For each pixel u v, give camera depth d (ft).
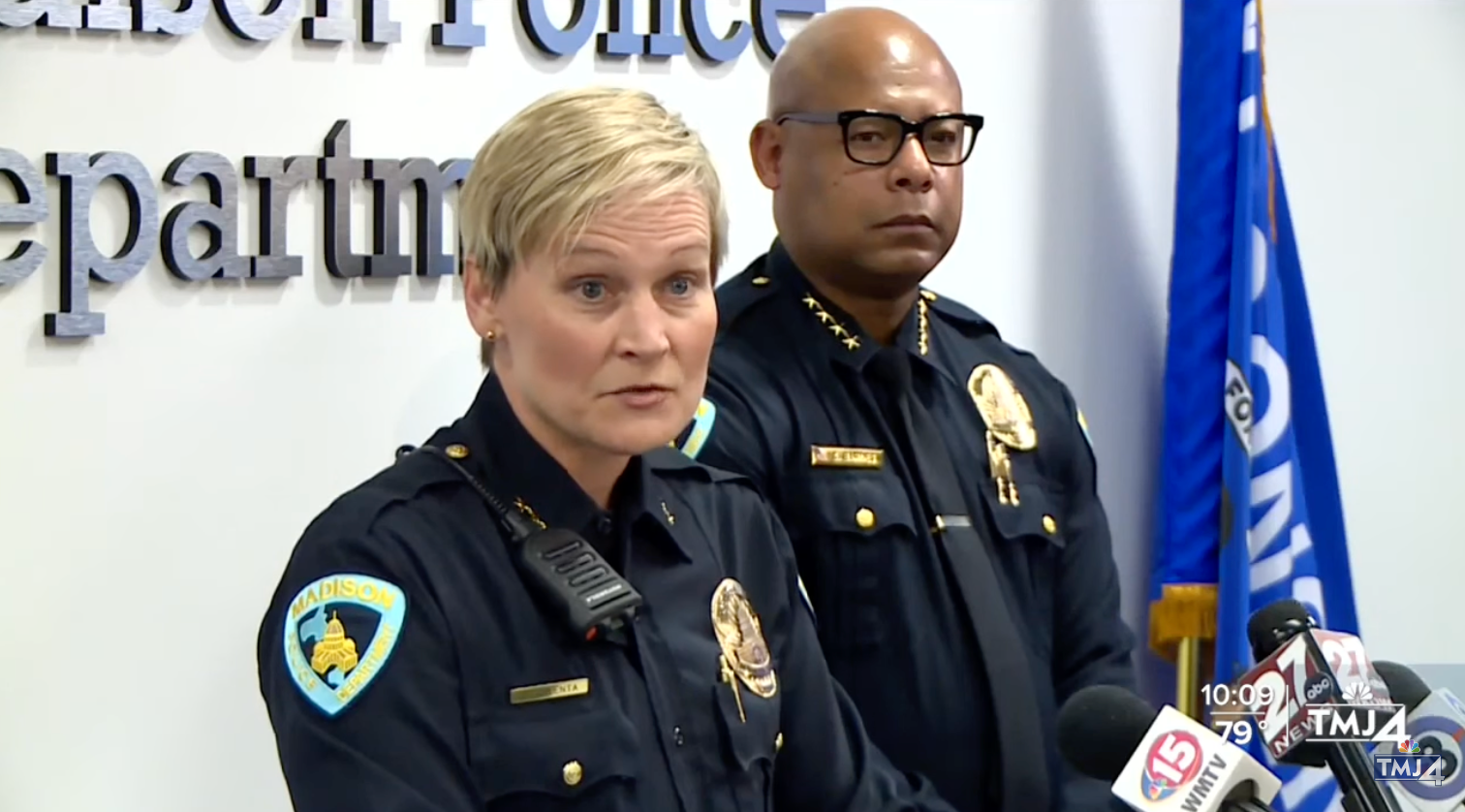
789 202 8.87
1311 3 13.65
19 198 8.12
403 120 9.43
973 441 9.11
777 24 10.96
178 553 8.68
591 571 6.12
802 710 6.97
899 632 8.46
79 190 8.21
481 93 9.73
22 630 8.21
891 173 8.59
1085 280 12.71
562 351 6.00
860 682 8.42
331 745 5.67
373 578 5.87
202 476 8.73
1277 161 12.58
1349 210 13.98
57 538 8.29
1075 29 12.50
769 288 9.06
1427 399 14.52
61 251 8.22
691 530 6.73
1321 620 12.34
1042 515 9.14
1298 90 13.65
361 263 9.20
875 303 8.96
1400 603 14.55
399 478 6.23
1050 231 12.49
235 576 8.88
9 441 8.13
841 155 8.64
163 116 8.54
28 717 8.25
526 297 6.05
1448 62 14.40
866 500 8.53
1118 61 12.76
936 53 8.88
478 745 5.87
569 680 6.06
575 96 6.05
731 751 6.36
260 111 8.87
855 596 8.45
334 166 9.06
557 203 5.88
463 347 9.71
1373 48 13.99
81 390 8.32
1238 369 12.17
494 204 6.03
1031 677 8.66
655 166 5.94
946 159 8.75
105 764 8.48
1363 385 14.17
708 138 10.75
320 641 5.79
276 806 9.09
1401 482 14.46
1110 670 9.12
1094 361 12.80
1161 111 13.03
